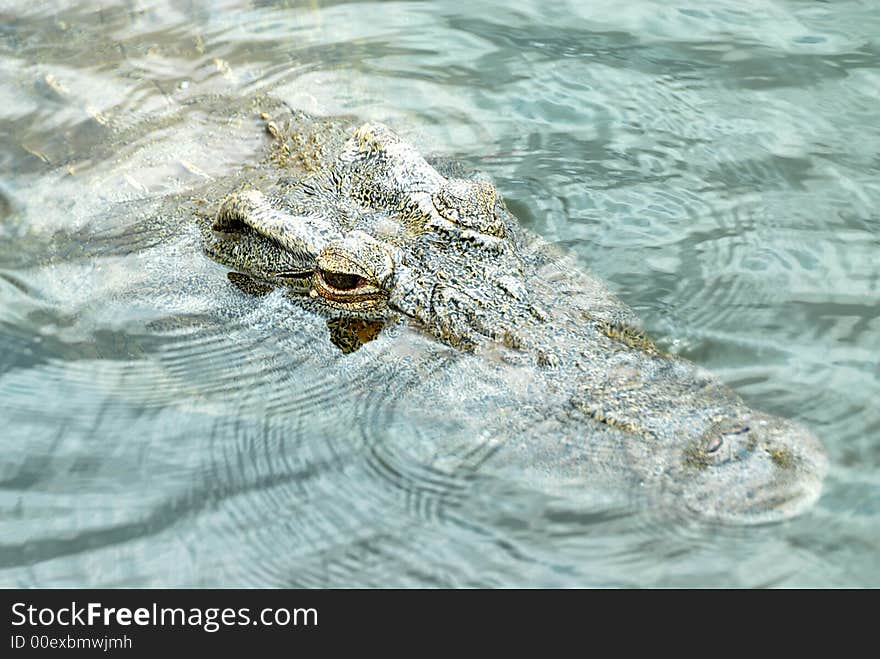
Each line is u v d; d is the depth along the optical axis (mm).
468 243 6105
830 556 4742
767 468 4832
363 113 8328
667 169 7898
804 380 5742
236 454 5582
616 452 4988
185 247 6727
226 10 9469
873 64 9039
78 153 7609
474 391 5453
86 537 5227
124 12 9219
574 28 9742
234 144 7555
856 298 6469
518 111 8633
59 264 6871
